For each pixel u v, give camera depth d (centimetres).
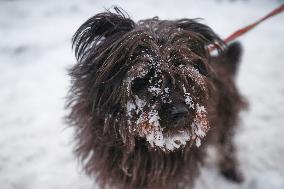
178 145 40
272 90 88
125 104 39
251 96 85
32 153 65
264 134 72
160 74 39
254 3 160
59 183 59
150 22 45
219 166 63
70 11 136
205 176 62
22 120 73
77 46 43
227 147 61
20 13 133
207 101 43
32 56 100
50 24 123
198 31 46
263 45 115
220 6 154
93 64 42
